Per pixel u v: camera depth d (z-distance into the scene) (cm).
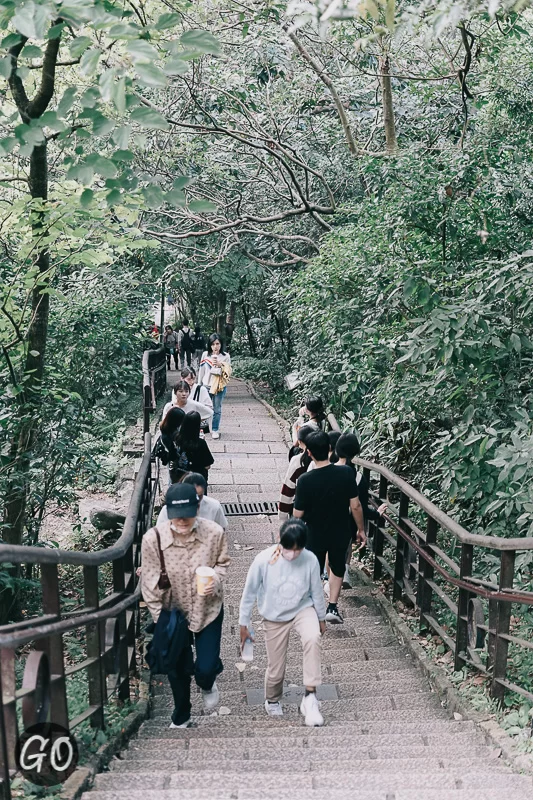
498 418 709
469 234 812
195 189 1423
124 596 533
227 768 453
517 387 711
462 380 699
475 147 841
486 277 691
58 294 736
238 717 561
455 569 593
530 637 601
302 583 539
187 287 2400
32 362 744
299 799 392
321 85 1377
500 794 388
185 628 489
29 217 656
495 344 647
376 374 986
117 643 510
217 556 496
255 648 721
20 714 448
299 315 1213
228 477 1309
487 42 951
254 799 391
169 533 485
